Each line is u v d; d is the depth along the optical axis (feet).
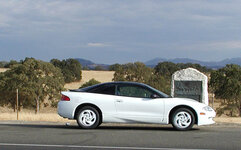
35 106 141.90
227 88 125.08
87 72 309.42
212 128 39.96
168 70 181.27
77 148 26.14
